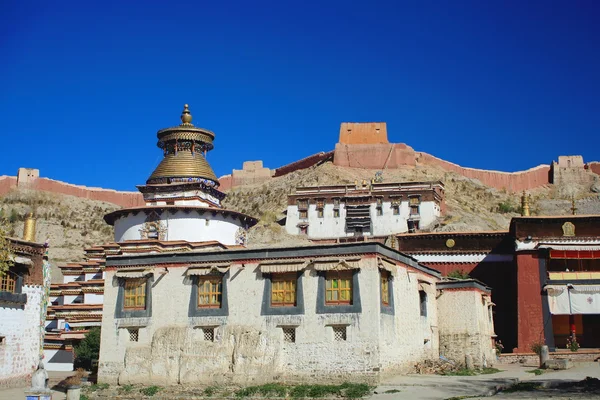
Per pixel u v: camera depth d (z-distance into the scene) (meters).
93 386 40.62
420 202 100.06
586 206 141.50
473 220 100.62
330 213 101.56
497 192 145.25
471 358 47.19
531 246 58.97
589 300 56.31
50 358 51.03
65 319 52.12
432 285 48.72
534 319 56.84
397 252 41.28
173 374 39.22
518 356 53.34
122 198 148.25
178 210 57.31
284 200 130.12
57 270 101.31
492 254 64.69
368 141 139.38
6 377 41.22
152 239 56.38
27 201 136.75
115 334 41.53
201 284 40.66
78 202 142.25
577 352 52.22
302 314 37.97
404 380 37.38
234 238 59.50
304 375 37.16
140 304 41.66
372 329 36.62
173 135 62.69
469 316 48.53
